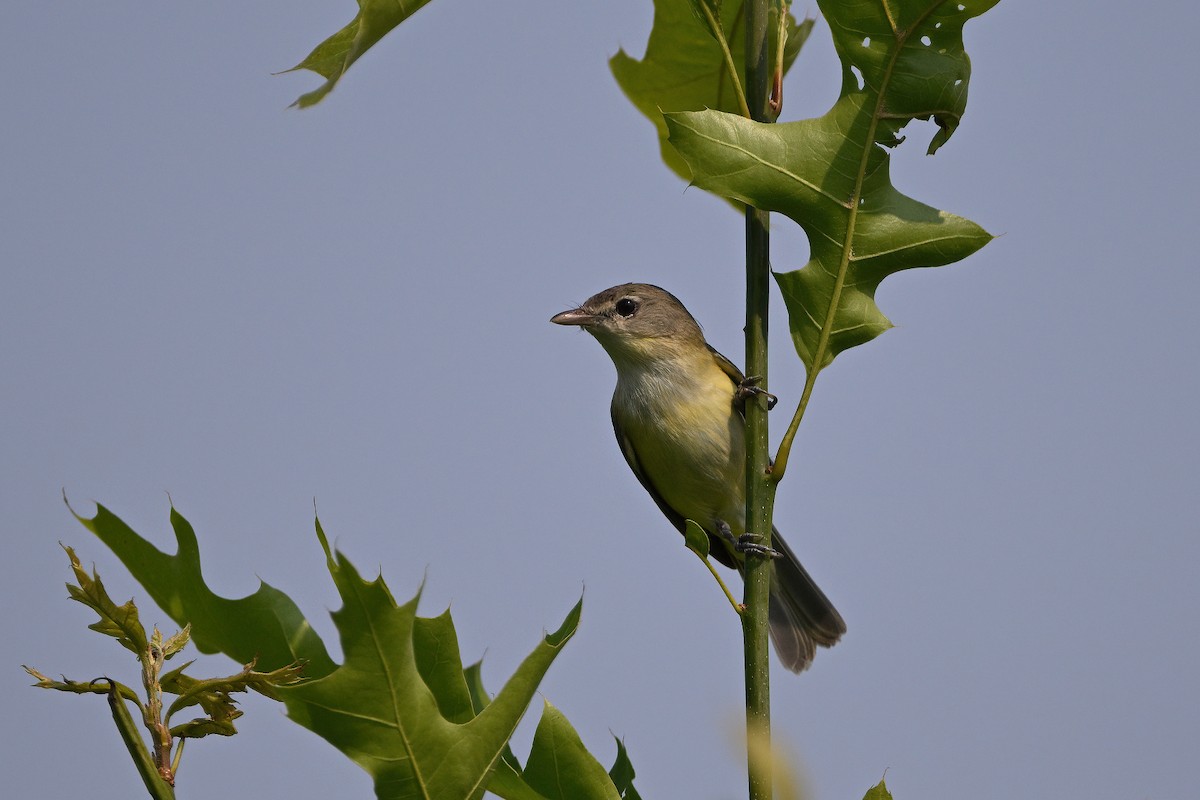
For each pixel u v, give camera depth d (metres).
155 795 4.35
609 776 5.71
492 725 5.19
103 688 4.38
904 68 6.30
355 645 4.97
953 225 6.35
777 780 4.88
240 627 5.43
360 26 5.45
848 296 6.38
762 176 6.33
